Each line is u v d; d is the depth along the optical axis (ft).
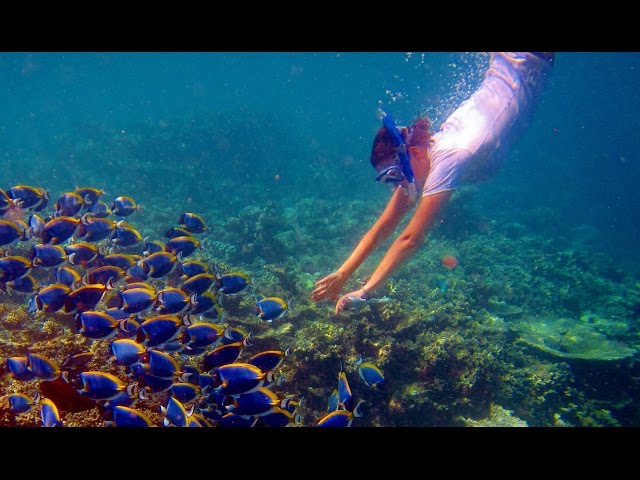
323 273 31.58
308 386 15.78
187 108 89.92
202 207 52.80
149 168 58.65
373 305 19.79
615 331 27.25
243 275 15.24
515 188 89.35
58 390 11.05
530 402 18.31
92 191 19.84
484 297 29.43
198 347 12.11
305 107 204.44
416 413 15.92
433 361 17.11
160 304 13.16
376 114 10.23
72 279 14.87
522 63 12.73
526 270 36.99
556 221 67.87
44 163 69.05
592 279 37.83
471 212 46.55
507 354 21.02
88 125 75.46
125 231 17.94
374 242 12.86
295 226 45.21
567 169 122.01
